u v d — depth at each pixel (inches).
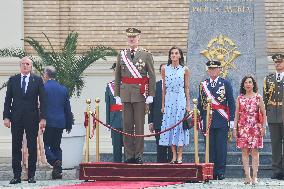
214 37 2018.9
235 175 1899.6
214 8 2018.9
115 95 1660.9
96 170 1651.1
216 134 1800.0
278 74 1860.2
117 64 1651.1
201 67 2012.8
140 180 1632.6
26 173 1818.4
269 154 1921.8
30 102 1694.1
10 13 2536.9
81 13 2541.8
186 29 2524.6
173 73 1731.1
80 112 2491.4
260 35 2075.5
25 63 1700.3
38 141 2021.4
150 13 2536.9
